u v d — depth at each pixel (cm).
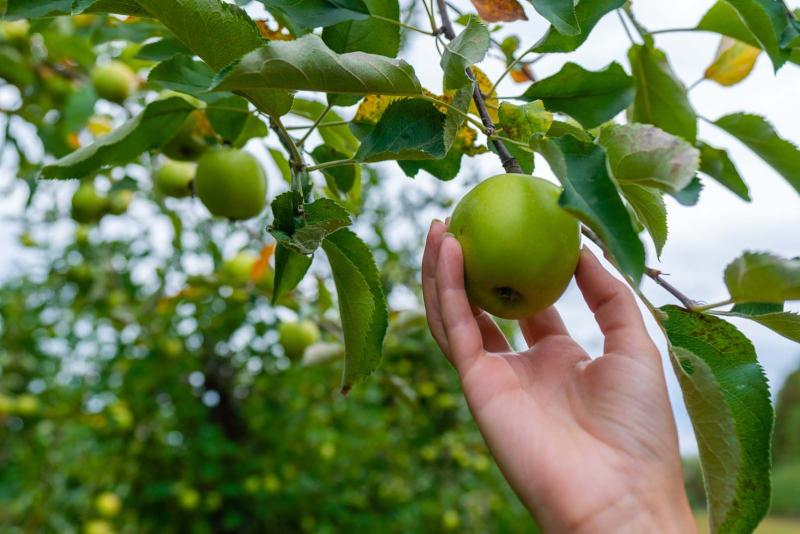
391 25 36
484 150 42
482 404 33
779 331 31
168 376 125
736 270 28
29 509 123
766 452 31
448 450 146
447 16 36
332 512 128
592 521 29
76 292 107
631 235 23
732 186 37
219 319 120
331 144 51
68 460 127
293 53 28
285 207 31
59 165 44
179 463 127
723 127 39
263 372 130
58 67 76
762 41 36
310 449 132
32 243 118
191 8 29
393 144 32
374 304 35
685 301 31
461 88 31
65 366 137
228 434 132
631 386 32
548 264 31
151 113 44
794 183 39
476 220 32
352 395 131
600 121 38
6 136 76
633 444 31
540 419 32
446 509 141
